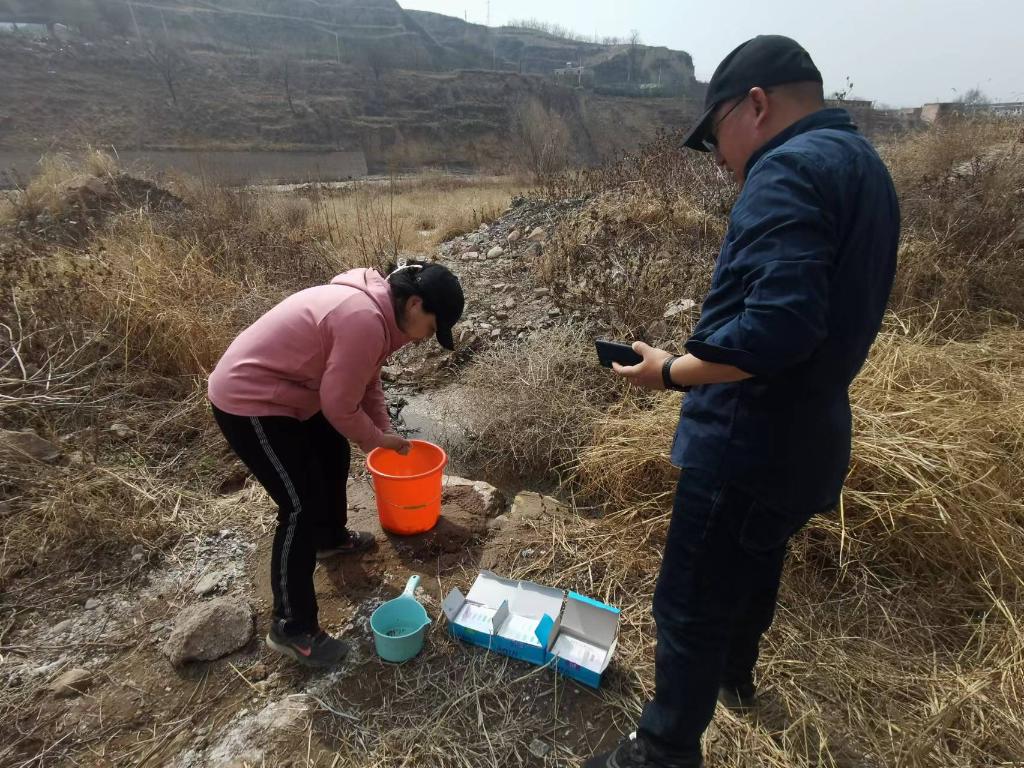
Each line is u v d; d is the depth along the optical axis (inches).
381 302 76.5
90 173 272.4
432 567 102.0
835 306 50.4
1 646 86.1
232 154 1074.1
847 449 59.1
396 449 84.2
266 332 76.2
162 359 155.2
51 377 134.2
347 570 100.3
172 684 81.5
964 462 103.7
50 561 100.1
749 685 77.4
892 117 547.8
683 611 60.1
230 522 111.4
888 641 88.3
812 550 102.1
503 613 86.6
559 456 137.6
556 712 77.7
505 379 155.3
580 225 232.4
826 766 71.7
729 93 56.3
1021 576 93.2
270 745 73.3
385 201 472.4
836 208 48.0
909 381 126.3
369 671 82.9
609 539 109.5
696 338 55.6
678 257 197.8
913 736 73.3
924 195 202.4
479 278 240.5
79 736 74.5
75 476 113.4
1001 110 333.1
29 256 175.8
